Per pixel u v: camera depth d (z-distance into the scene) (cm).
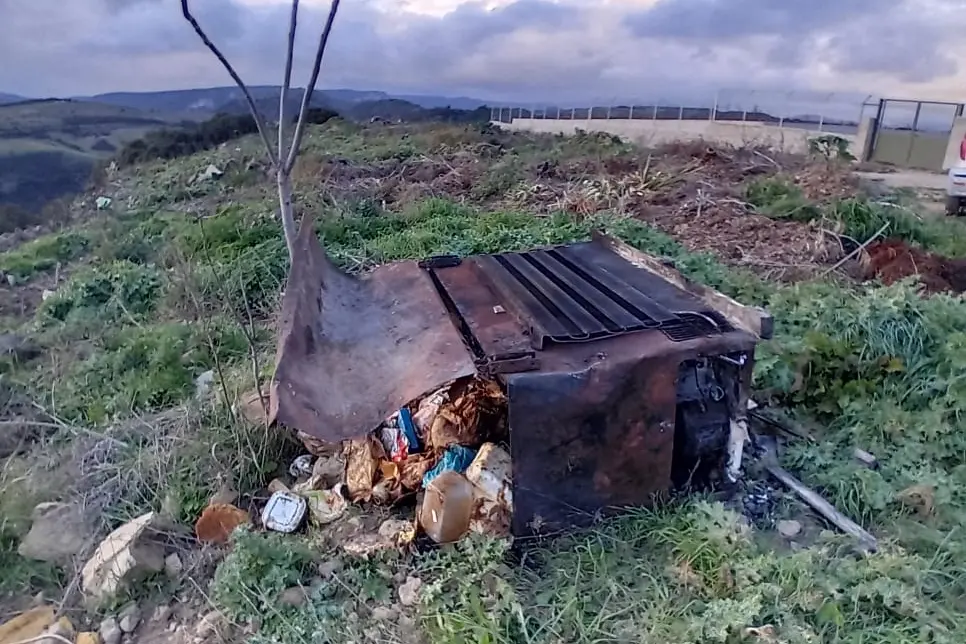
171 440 313
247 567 234
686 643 192
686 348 226
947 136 1133
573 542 234
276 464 292
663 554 228
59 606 249
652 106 1733
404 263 346
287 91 409
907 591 207
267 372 370
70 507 293
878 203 650
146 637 232
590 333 237
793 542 246
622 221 590
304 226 345
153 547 258
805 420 329
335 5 394
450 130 1325
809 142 1030
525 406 216
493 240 587
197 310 487
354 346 266
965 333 352
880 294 396
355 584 232
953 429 303
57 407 399
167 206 1005
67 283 630
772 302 413
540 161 973
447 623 206
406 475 259
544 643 200
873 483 267
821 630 200
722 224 630
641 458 233
